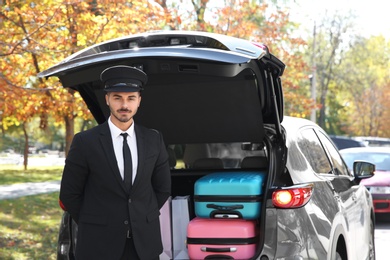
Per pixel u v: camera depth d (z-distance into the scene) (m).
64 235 5.23
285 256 4.79
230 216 5.02
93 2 12.30
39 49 10.70
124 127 4.29
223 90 5.05
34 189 21.39
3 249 9.72
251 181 4.96
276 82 5.03
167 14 13.32
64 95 12.59
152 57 4.57
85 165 4.27
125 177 4.24
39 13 10.91
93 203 4.25
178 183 6.04
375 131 71.62
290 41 23.12
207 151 6.01
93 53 5.04
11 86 10.44
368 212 6.95
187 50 4.52
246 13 21.14
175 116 5.38
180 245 5.16
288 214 4.82
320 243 4.93
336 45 60.69
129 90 4.16
